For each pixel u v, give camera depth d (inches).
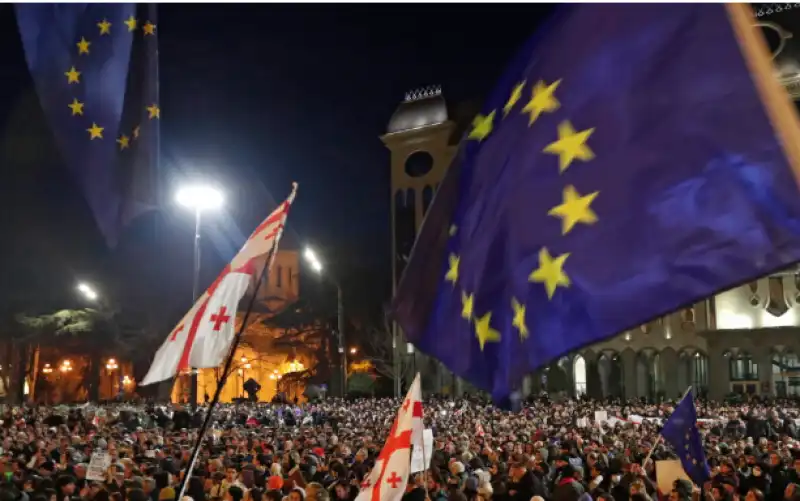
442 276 188.2
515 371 150.0
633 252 136.6
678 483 414.9
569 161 150.4
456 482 442.9
